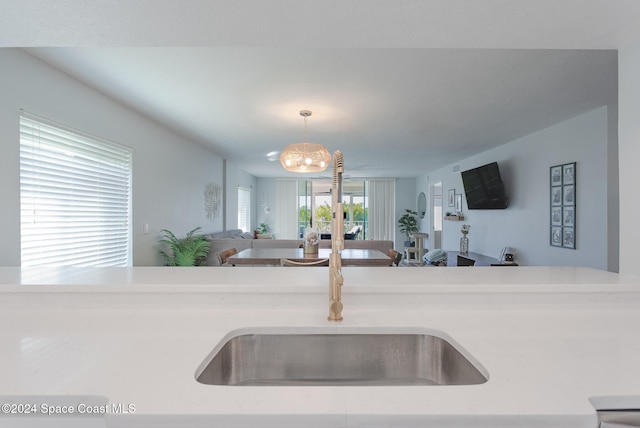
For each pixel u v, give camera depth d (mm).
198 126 4258
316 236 3668
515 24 1492
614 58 2422
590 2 1322
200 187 5477
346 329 1030
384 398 628
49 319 1079
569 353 834
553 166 4117
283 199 10086
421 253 8539
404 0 1319
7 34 1574
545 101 3297
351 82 2854
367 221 10141
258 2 1338
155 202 4062
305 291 1186
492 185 5199
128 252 3547
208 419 583
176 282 1221
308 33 1573
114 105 3281
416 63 2498
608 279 1298
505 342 903
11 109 2193
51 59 2418
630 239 1628
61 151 2641
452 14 1415
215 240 4941
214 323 1044
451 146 5402
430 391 656
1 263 2135
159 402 612
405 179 10125
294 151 3844
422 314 1142
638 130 1606
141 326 1018
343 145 5387
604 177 3424
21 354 820
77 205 2822
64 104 2643
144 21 1472
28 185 2346
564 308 1198
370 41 1659
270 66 2543
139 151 3719
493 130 4391
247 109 3568
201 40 1644
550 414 588
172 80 2807
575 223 3764
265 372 1024
